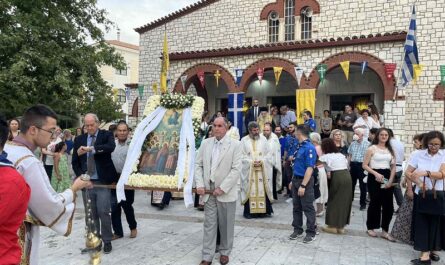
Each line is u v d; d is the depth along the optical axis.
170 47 19.41
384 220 6.79
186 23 19.12
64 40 14.76
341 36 16.28
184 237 6.85
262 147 8.30
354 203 9.88
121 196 5.85
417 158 5.72
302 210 6.79
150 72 19.58
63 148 9.70
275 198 10.05
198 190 5.45
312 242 6.56
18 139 2.78
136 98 22.28
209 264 5.33
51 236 6.94
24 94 12.80
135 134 6.39
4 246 2.22
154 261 5.58
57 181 9.55
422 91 14.40
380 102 16.61
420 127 14.36
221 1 18.42
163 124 6.55
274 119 14.23
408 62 12.05
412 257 5.82
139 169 6.15
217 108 19.67
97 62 15.55
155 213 8.62
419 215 5.41
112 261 5.57
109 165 5.98
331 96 17.77
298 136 6.80
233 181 5.40
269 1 17.47
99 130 6.00
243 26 17.97
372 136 9.09
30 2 13.49
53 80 13.59
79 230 7.35
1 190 2.16
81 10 15.19
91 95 15.64
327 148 7.20
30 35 13.35
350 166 9.21
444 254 6.11
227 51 15.97
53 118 2.82
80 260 5.67
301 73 14.63
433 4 14.41
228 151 5.45
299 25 17.16
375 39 13.41
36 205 2.63
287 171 10.21
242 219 8.12
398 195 8.15
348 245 6.42
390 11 15.33
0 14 13.03
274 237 6.89
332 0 16.48
